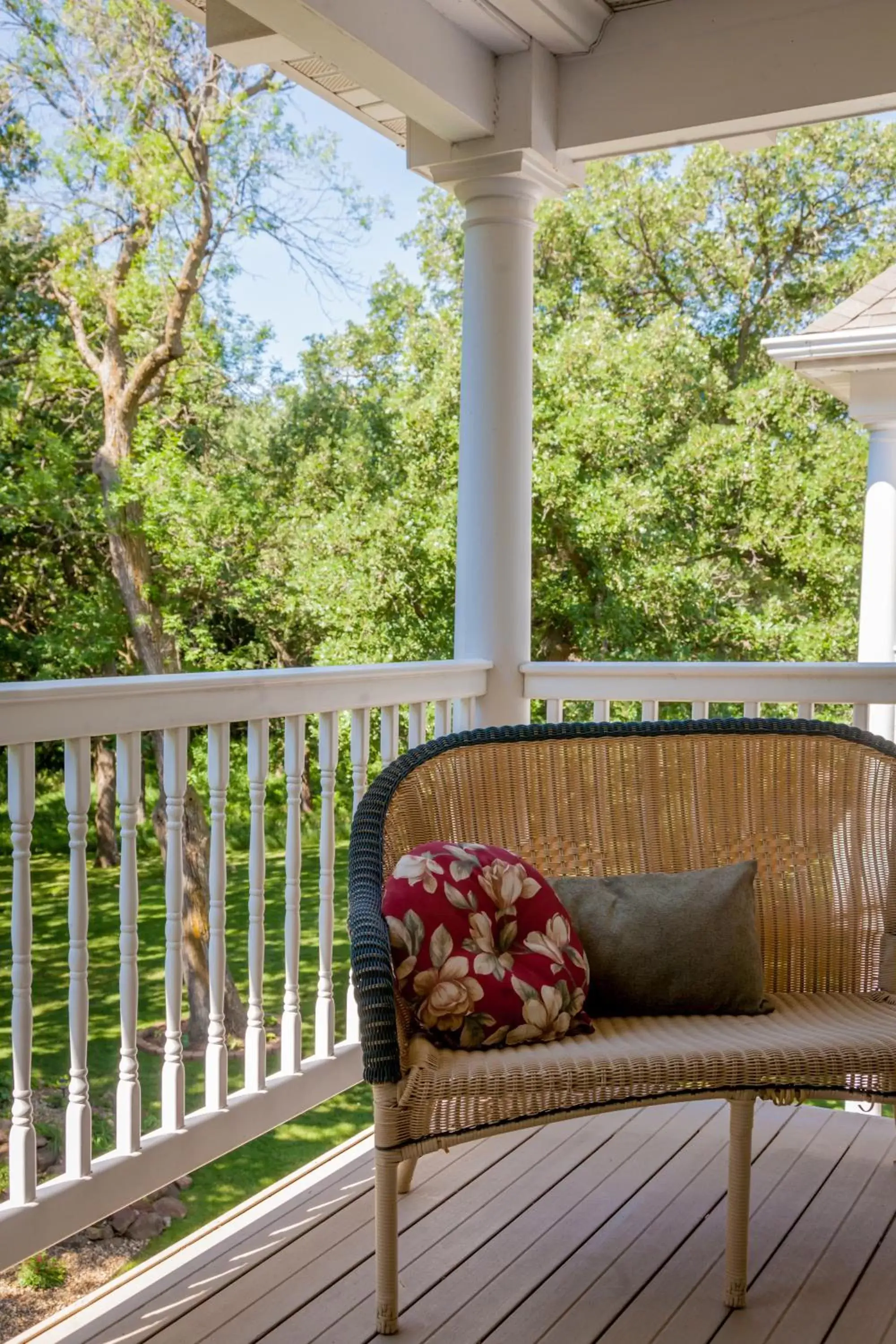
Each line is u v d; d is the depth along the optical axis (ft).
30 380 35.94
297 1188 8.03
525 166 10.14
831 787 8.44
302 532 36.96
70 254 35.01
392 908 7.00
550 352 36.91
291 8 7.85
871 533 16.67
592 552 36.76
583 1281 6.84
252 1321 6.48
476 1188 7.92
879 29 9.21
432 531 35.94
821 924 8.30
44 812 35.32
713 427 36.94
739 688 10.41
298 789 8.68
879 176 37.99
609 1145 8.55
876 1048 6.53
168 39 34.50
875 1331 6.37
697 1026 7.24
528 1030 6.84
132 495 35.35
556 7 9.52
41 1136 26.00
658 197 38.78
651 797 8.64
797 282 38.73
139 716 7.20
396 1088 6.15
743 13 9.63
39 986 31.55
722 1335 6.32
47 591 36.91
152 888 34.71
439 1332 6.36
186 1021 32.58
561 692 10.78
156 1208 25.82
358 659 36.27
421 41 9.02
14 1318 22.66
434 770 8.25
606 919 7.65
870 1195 7.83
